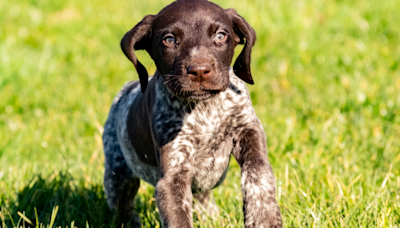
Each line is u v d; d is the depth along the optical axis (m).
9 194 5.52
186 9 4.04
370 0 11.57
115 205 5.32
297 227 4.28
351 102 7.36
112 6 13.94
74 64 10.55
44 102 8.78
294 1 11.90
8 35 11.84
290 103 7.90
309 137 6.50
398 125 6.78
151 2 13.70
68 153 6.79
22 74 9.43
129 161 5.11
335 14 11.20
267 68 9.45
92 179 5.91
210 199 5.09
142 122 4.69
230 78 4.39
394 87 7.72
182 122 4.25
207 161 4.40
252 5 11.78
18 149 6.88
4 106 8.59
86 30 12.30
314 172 5.37
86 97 8.81
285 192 4.92
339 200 4.61
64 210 5.16
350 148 6.05
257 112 7.57
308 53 9.69
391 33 10.25
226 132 4.30
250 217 3.88
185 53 3.85
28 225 5.04
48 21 12.90
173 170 4.17
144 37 4.29
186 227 3.77
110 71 10.05
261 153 4.15
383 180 5.18
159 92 4.34
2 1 13.96
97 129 7.50
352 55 9.36
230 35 4.11
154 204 5.36
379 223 4.23
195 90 3.77
